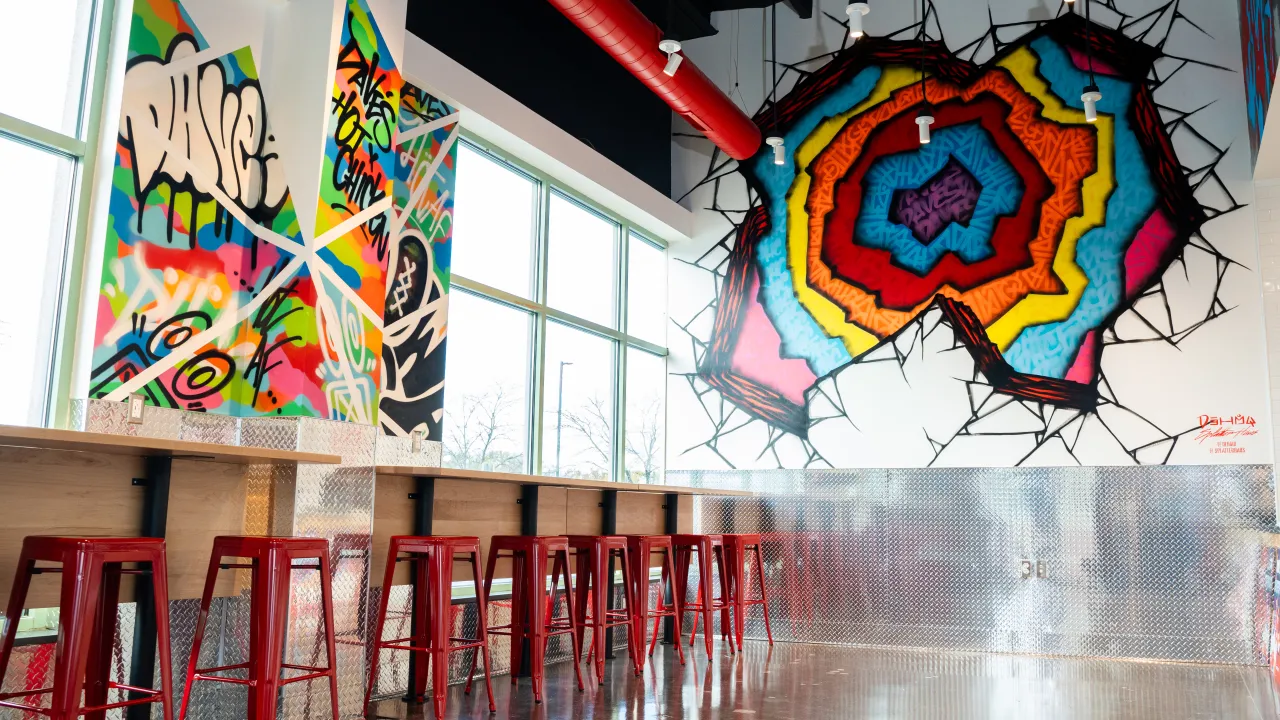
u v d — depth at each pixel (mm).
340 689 4258
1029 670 5895
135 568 3557
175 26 4262
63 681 2641
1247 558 6316
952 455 7160
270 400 4410
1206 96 6816
